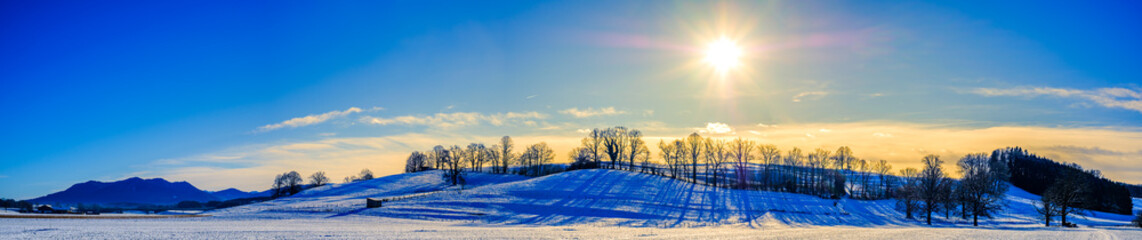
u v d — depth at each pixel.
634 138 166.25
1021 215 105.38
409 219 77.81
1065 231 62.12
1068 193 85.69
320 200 125.38
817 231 54.50
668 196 107.81
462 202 92.94
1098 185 138.62
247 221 68.12
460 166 173.38
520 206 91.12
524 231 51.28
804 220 85.56
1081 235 54.81
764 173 151.50
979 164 149.62
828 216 91.38
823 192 131.50
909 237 48.75
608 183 120.81
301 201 127.19
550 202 95.56
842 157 155.00
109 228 45.56
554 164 190.38
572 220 79.62
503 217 81.38
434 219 78.56
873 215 95.94
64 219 58.69
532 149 185.50
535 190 108.12
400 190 145.75
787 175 154.00
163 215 73.44
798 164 155.50
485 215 82.75
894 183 154.25
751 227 74.81
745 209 96.25
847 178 172.12
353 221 73.19
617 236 46.59
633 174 136.00
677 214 88.62
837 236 47.72
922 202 99.44
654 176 137.00
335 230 49.69
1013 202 127.50
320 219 75.50
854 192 145.25
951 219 94.12
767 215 89.50
